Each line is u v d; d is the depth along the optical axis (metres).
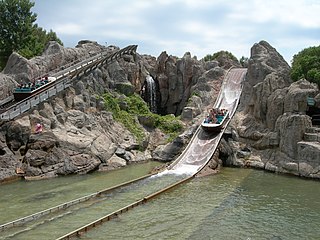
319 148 42.41
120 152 51.75
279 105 50.59
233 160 50.53
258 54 67.31
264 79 57.84
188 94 78.25
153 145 59.09
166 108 80.06
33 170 41.81
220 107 66.94
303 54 61.66
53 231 25.22
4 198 33.34
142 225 26.77
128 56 75.94
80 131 49.62
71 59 72.50
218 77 77.12
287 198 34.44
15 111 44.03
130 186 38.25
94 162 46.03
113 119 58.59
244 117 58.94
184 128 61.59
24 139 43.31
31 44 83.94
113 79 69.62
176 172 44.56
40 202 32.12
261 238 24.75
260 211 30.50
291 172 44.16
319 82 53.38
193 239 24.30
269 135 49.84
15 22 81.69
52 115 48.62
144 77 77.50
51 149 43.94
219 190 37.12
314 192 36.56
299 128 45.41
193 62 79.50
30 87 51.75
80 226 26.27
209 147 50.97
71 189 36.91
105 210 30.17
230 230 26.12
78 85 57.16
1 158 40.72
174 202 32.78
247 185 39.28
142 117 62.66
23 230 25.33
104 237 24.27
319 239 24.75
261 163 48.38
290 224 27.53
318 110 49.84
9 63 59.34
